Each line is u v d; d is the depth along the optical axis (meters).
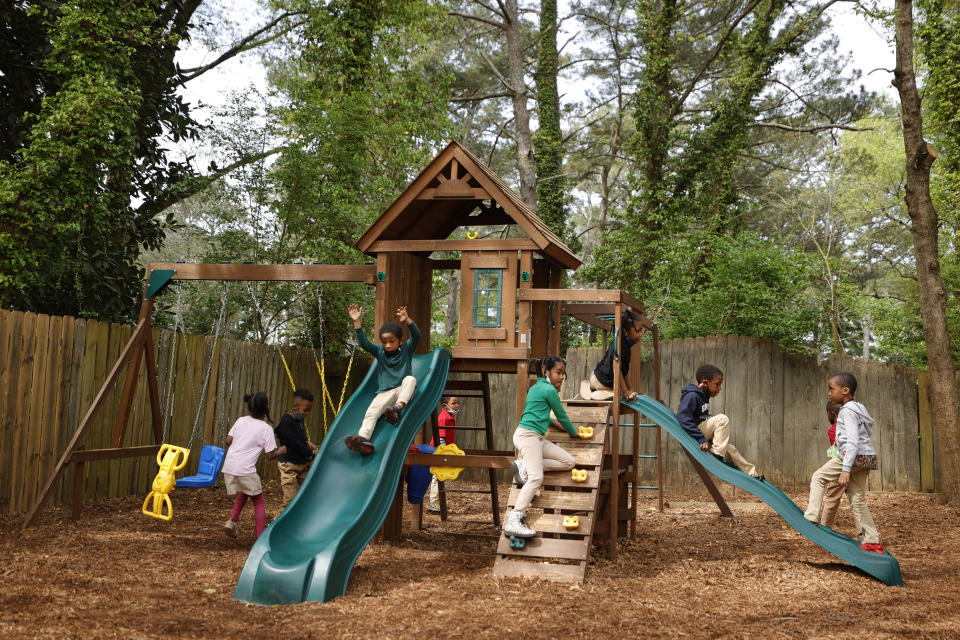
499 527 9.74
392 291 8.66
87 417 8.32
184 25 17.14
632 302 8.50
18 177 10.22
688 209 21.02
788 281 14.59
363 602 5.35
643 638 4.59
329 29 16.52
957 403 11.91
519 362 8.09
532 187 21.84
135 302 13.98
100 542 7.19
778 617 5.26
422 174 8.36
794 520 7.15
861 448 7.16
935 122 15.79
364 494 6.68
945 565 7.45
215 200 14.51
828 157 26.17
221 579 5.96
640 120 20.70
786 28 21.53
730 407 13.73
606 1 27.70
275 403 13.32
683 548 8.23
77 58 10.78
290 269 8.84
